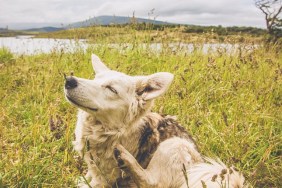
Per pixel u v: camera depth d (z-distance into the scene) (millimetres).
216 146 1278
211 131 1328
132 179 1018
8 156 1035
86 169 1174
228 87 1704
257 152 1263
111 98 998
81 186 1073
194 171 988
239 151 1231
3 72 2070
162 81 1017
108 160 1033
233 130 1293
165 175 1003
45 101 1551
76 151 1146
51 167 1067
